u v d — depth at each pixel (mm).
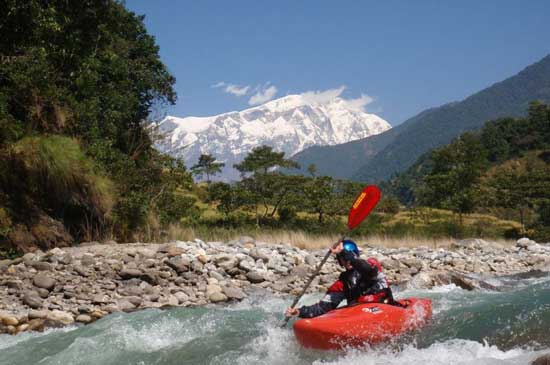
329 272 14359
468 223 47938
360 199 8758
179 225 21344
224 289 11703
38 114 16812
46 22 17109
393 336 7105
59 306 10180
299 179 37406
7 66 16766
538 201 57500
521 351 6344
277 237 21203
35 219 15352
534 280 14078
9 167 15164
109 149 18797
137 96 24766
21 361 7117
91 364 6863
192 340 7691
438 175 57500
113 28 22500
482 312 8227
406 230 33250
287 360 6785
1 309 9820
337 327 6844
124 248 14320
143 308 10461
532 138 166125
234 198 36688
